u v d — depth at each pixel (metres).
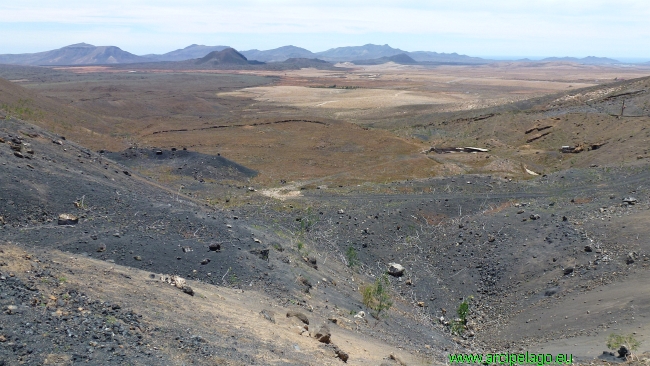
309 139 72.75
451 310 23.16
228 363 9.58
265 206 34.25
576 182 38.38
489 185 40.25
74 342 8.66
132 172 30.50
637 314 16.83
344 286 21.94
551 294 21.30
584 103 82.81
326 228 30.31
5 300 9.24
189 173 43.91
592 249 23.38
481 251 27.22
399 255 28.27
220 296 14.67
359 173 51.88
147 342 9.49
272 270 19.05
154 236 18.67
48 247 15.64
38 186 19.83
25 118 52.50
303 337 13.00
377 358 13.12
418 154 63.19
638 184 34.16
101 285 11.79
